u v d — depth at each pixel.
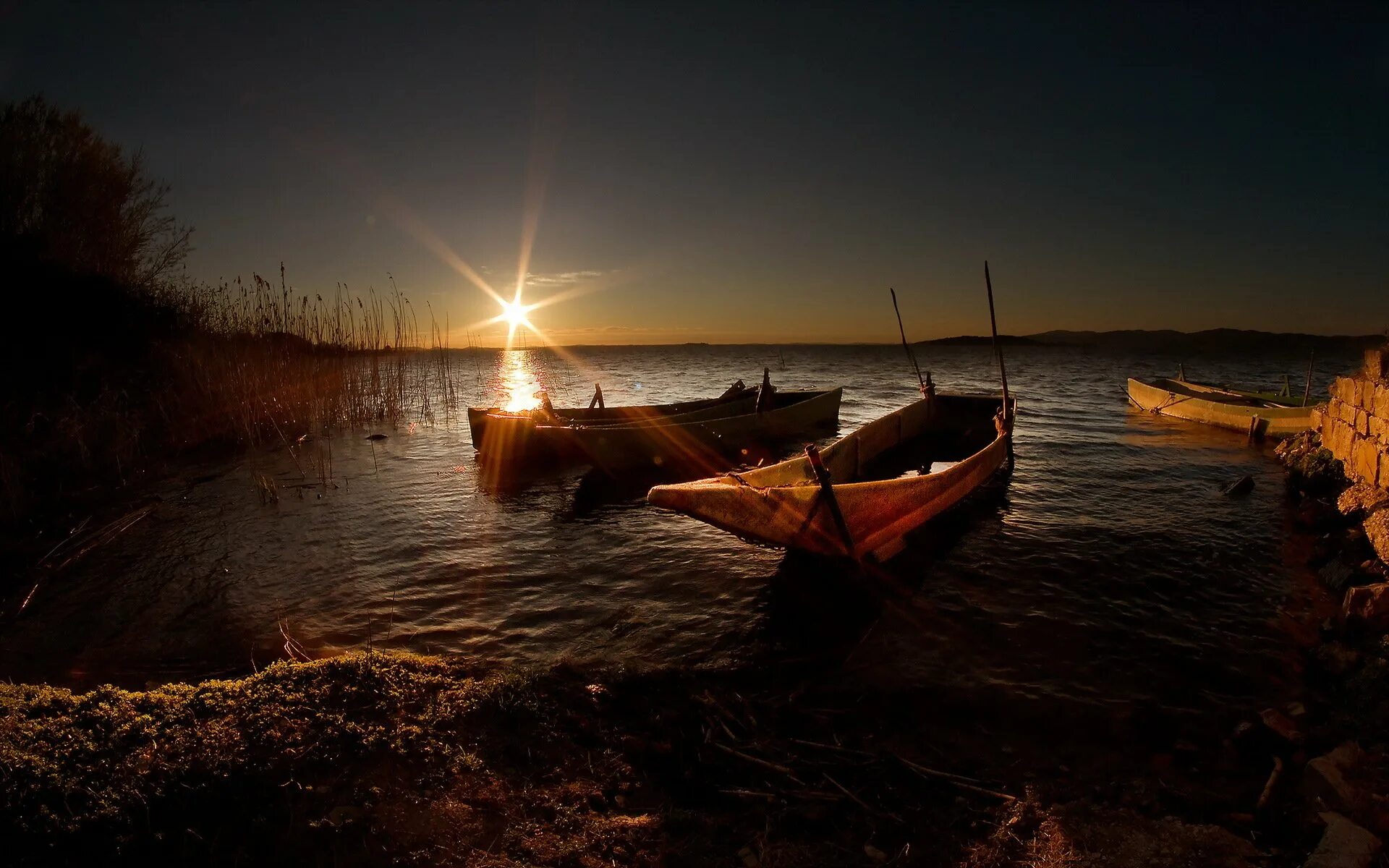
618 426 13.24
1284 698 4.80
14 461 9.75
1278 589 6.91
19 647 5.84
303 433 16.58
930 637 5.86
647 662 5.35
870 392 34.72
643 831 3.24
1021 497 10.87
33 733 3.34
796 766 3.94
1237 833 3.38
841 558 7.13
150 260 18.06
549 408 14.24
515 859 2.94
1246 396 20.20
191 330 17.31
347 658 4.49
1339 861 2.98
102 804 2.92
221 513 10.07
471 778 3.42
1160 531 8.95
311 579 7.37
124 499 10.60
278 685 4.03
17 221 14.80
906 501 8.12
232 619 6.37
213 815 2.96
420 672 4.49
